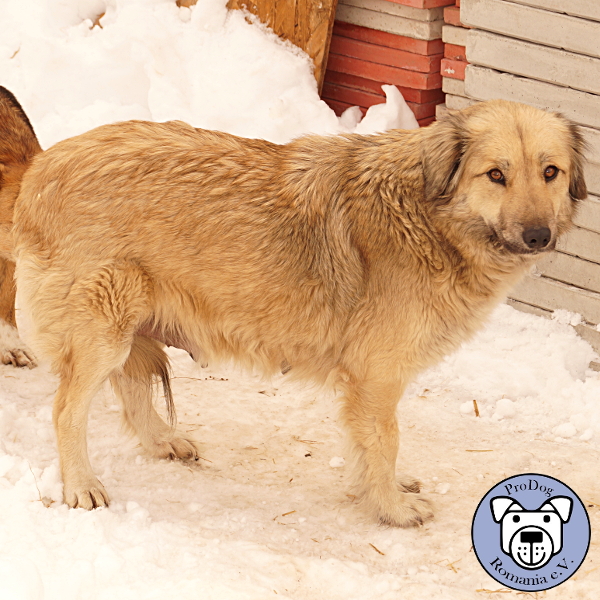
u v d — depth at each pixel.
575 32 3.17
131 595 2.56
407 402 3.15
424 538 2.76
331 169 2.75
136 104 3.81
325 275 2.72
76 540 2.66
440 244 2.71
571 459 2.96
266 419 3.09
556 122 2.67
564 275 3.30
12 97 3.09
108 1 4.05
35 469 2.83
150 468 2.92
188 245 2.72
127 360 2.84
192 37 3.85
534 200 2.62
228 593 2.56
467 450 2.99
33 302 2.76
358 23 3.75
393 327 2.72
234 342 2.80
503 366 3.22
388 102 3.68
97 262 2.72
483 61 3.37
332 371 2.78
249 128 3.68
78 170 2.74
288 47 3.82
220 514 2.79
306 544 2.73
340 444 3.02
